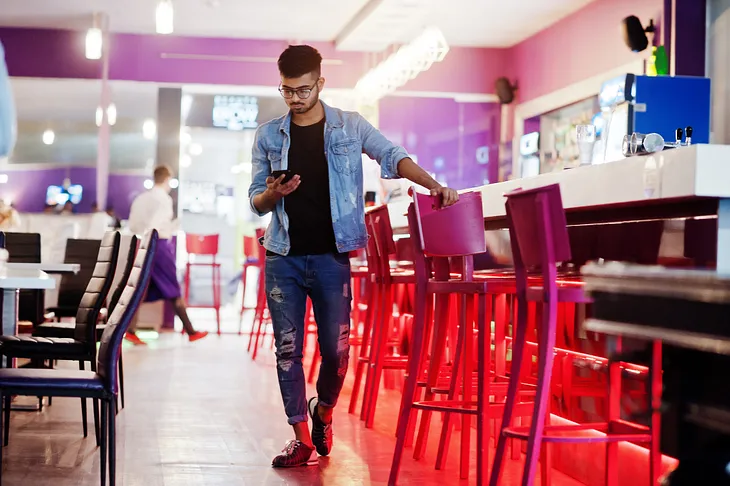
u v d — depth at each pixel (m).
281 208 3.82
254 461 4.02
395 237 6.75
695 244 3.15
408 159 3.71
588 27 9.30
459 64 11.37
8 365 4.52
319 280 3.85
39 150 11.02
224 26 10.66
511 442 4.14
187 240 10.95
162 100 11.21
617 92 5.42
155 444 4.36
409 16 9.38
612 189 3.30
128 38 11.05
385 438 4.61
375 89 10.66
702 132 5.38
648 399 2.86
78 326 4.54
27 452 4.12
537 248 2.76
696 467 1.69
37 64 10.85
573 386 3.61
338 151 3.81
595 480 3.56
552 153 10.45
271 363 7.97
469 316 3.66
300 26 10.57
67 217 10.80
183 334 10.88
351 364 7.97
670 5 7.75
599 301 1.70
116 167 11.31
